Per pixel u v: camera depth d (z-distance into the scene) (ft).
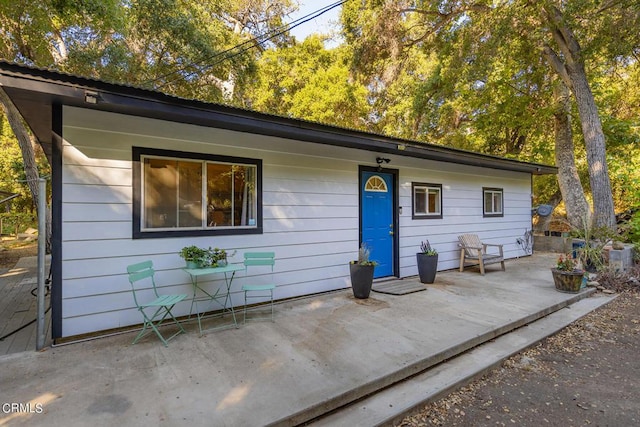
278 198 15.88
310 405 7.50
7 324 13.07
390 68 37.96
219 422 6.89
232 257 14.43
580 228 27.99
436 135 50.44
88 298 11.31
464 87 38.55
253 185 15.11
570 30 26.66
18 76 8.54
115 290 11.78
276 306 15.12
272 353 10.14
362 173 19.36
